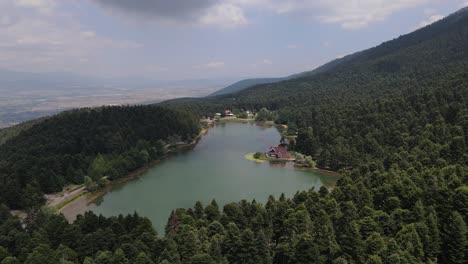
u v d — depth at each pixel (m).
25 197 127.00
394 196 88.38
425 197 85.31
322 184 152.25
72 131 190.88
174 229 87.62
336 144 181.25
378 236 68.31
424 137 147.12
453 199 79.25
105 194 144.75
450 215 74.44
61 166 156.75
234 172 172.88
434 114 168.25
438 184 91.81
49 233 85.38
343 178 115.56
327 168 176.88
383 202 89.25
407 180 93.50
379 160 145.00
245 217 86.94
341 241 72.81
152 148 196.12
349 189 96.69
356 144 173.38
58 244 81.69
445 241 72.06
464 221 74.75
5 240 82.12
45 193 142.38
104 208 129.12
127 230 88.00
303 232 76.50
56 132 188.38
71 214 124.69
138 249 74.25
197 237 76.44
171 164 189.62
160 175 169.62
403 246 67.44
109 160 171.25
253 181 157.50
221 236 77.38
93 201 137.25
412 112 183.88
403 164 121.31
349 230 70.50
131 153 181.12
